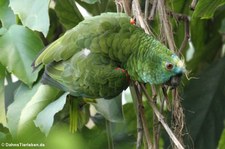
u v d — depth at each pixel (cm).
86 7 769
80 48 622
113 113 703
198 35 852
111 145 750
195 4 682
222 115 802
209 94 811
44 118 639
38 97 670
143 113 611
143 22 612
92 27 622
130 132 795
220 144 707
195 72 850
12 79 823
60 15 748
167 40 625
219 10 845
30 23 644
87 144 739
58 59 628
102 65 612
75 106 693
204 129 800
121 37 605
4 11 691
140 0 719
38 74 680
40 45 671
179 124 607
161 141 801
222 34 847
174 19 698
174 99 609
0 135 676
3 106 691
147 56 576
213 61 834
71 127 692
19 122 669
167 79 563
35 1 650
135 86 616
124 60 605
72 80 623
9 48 667
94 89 618
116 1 659
